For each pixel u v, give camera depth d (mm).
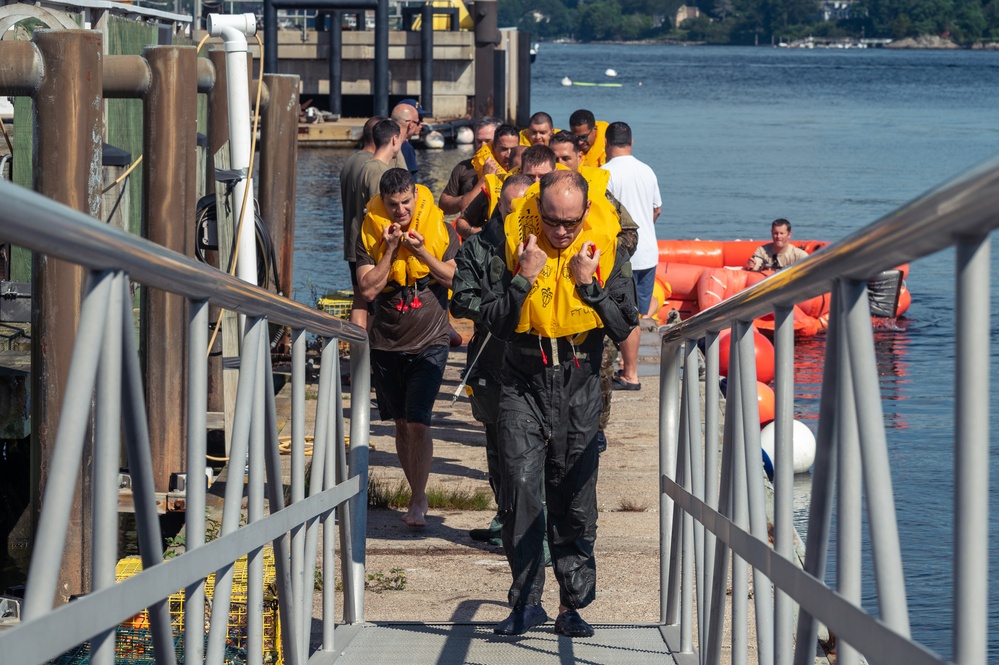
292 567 13750
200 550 9516
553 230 15102
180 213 23953
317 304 41125
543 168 20422
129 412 8070
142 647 15266
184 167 23953
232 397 25688
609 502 24844
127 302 7820
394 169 21547
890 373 51438
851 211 108062
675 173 140125
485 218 28609
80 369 7348
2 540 27797
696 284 63906
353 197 25078
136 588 8031
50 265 19344
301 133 161500
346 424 29828
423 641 16703
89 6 34688
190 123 24109
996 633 23281
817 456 8305
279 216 33719
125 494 23047
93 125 19469
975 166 5512
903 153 170625
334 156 149125
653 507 24531
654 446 29406
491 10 184500
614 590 20094
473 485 25922
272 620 15305
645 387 36281
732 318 11344
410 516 22781
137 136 38531
